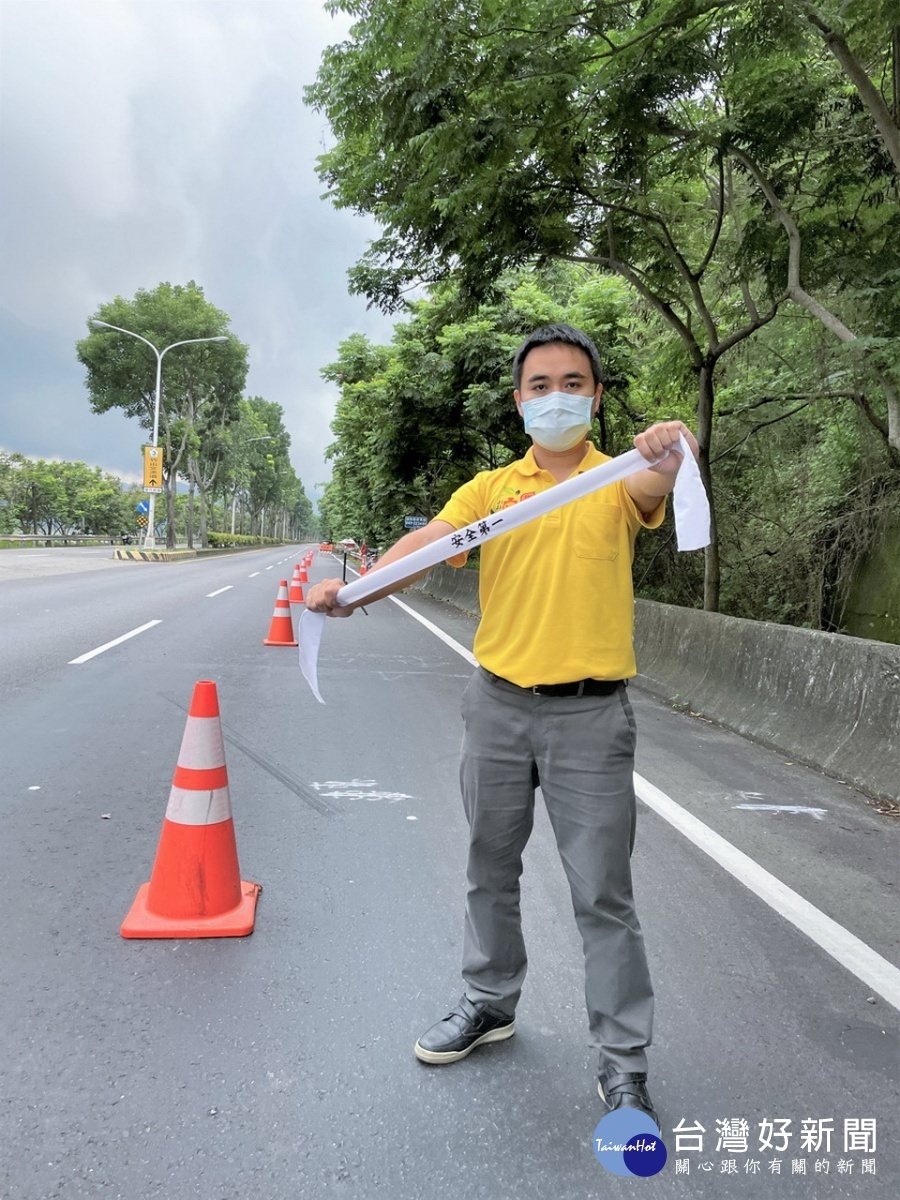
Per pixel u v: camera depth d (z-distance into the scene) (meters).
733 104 7.25
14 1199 1.75
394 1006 2.50
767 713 6.00
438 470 20.20
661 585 13.52
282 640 9.95
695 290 8.57
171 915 2.91
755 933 3.05
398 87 6.12
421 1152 1.92
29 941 2.81
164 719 5.92
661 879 3.50
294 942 2.87
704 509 1.90
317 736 5.65
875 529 9.45
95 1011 2.43
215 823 2.97
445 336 13.03
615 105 6.59
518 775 2.14
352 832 3.91
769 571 11.36
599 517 2.06
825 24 5.43
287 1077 2.17
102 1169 1.84
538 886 3.41
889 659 5.00
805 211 7.68
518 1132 2.00
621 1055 2.05
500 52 5.77
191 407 44.91
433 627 12.95
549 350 2.13
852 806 4.58
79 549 47.50
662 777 4.98
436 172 6.52
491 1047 2.33
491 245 7.86
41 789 4.35
